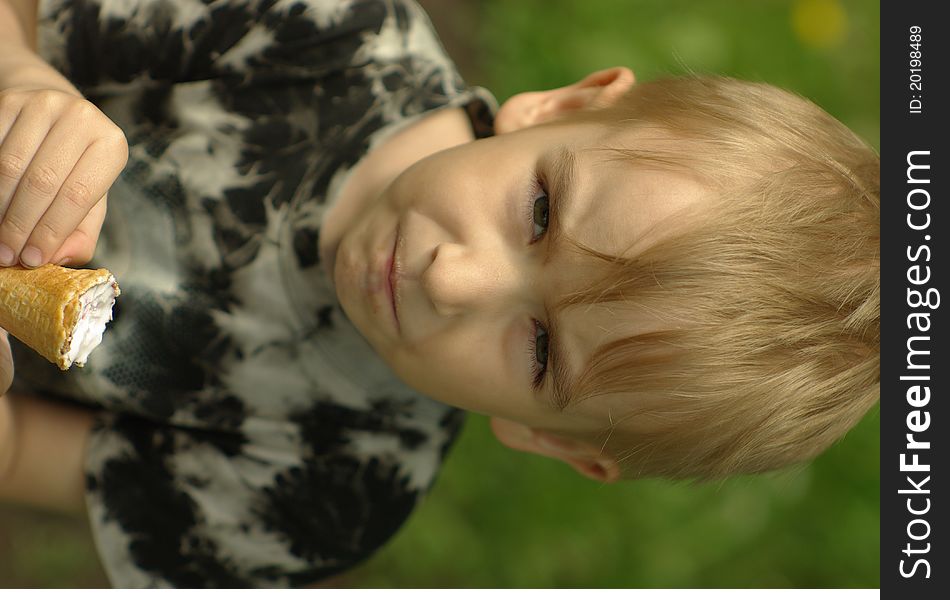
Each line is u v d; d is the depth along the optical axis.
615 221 1.77
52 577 3.00
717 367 1.80
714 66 3.82
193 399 2.22
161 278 2.13
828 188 1.93
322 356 2.22
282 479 2.33
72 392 2.27
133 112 2.15
